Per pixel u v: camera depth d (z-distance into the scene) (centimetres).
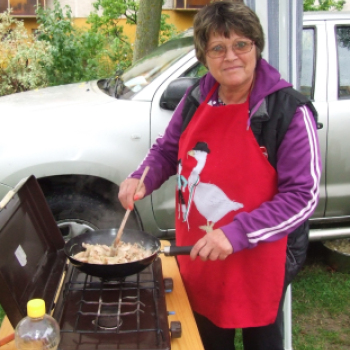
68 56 617
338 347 271
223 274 163
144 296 151
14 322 131
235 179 156
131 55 766
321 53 323
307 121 148
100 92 328
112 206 301
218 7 148
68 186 296
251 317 164
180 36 375
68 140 284
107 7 791
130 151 292
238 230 141
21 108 304
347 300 312
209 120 158
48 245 175
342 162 319
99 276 148
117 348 126
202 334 185
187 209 167
